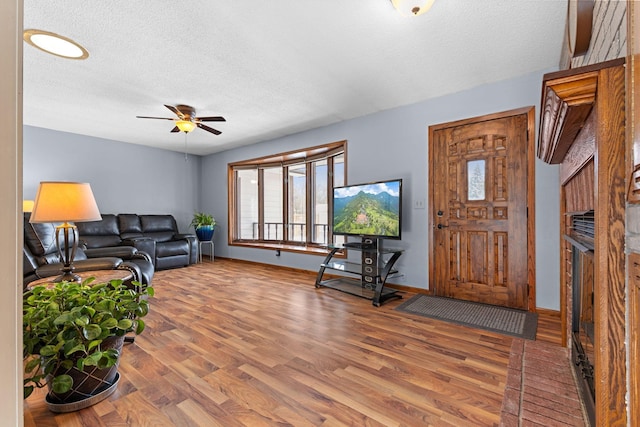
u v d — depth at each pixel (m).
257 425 1.38
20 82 0.38
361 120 4.11
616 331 0.78
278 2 1.89
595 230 0.83
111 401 1.56
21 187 0.38
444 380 1.73
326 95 3.39
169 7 1.93
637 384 0.71
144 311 1.73
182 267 5.39
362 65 2.71
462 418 1.42
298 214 5.39
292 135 4.99
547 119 1.19
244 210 6.12
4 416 0.36
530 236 2.90
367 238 3.75
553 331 2.43
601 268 0.80
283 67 2.74
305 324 2.62
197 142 5.57
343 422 1.40
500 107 3.04
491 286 3.13
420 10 1.86
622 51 0.97
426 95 3.40
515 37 2.28
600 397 0.81
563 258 2.09
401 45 2.38
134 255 3.61
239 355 2.05
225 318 2.77
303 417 1.44
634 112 0.70
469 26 2.14
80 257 3.21
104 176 5.25
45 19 2.04
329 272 4.52
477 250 3.21
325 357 2.02
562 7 1.94
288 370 1.86
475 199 3.21
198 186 6.65
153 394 1.62
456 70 2.81
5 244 0.36
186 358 2.01
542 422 1.37
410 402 1.54
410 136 3.65
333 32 2.21
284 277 4.54
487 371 1.82
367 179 4.04
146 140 5.40
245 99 3.49
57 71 2.78
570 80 0.83
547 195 2.82
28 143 4.47
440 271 3.45
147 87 3.15
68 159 4.84
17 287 0.38
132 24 2.11
